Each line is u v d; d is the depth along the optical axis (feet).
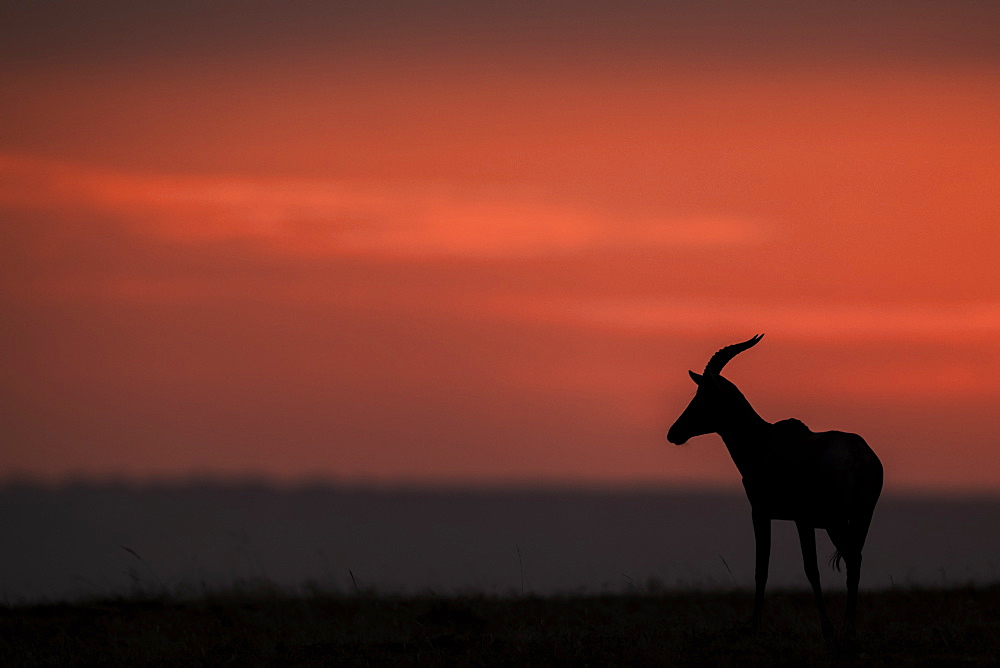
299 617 251.80
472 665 185.26
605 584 307.58
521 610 257.55
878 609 245.86
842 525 198.08
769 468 207.00
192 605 266.77
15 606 262.67
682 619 230.68
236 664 192.03
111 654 205.16
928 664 176.96
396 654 196.34
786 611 244.01
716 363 218.59
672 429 217.77
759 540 209.87
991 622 215.92
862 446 200.44
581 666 183.01
